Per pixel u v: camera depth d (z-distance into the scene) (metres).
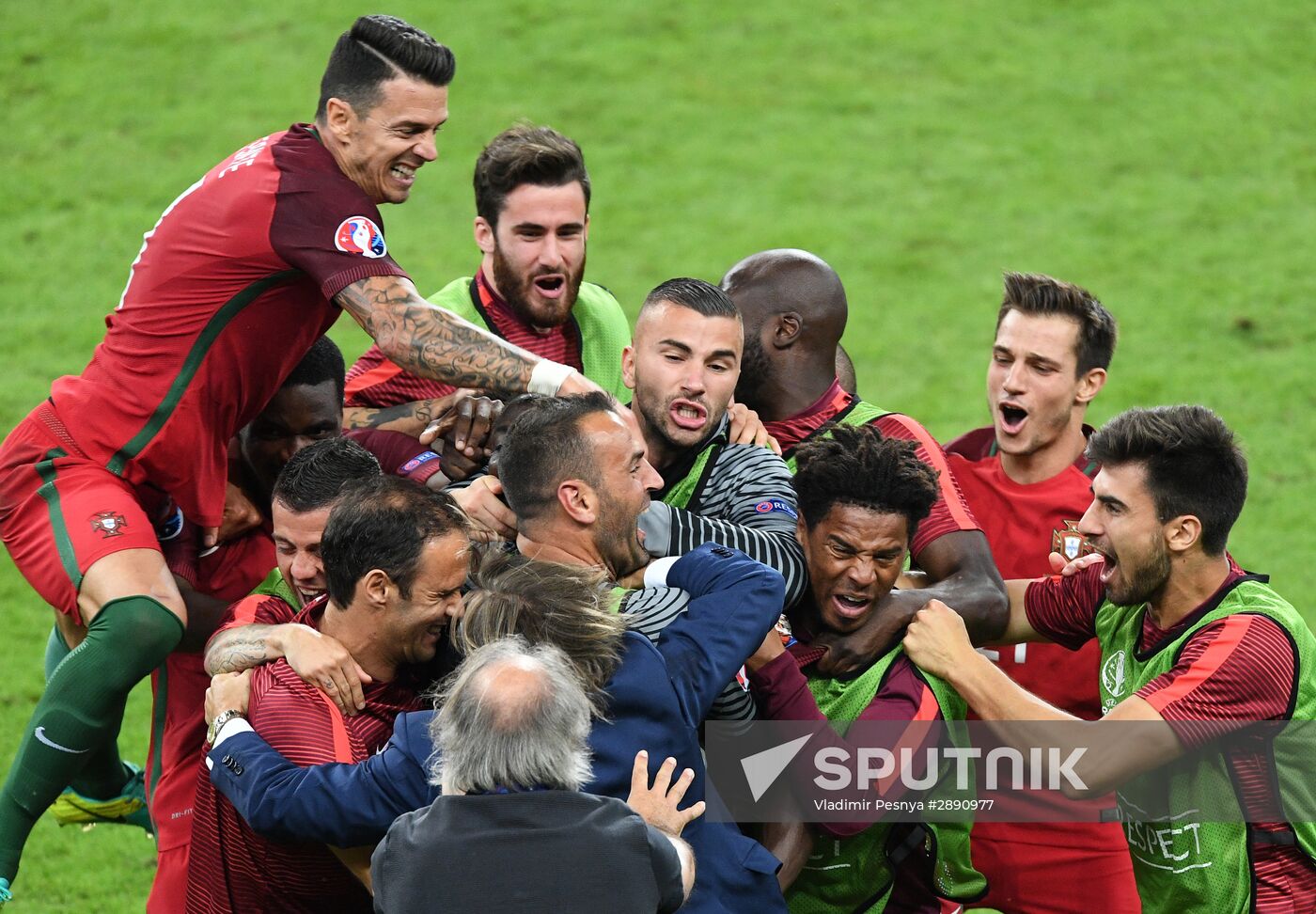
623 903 10.53
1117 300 41.09
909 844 13.98
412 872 10.54
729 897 12.09
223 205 14.48
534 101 50.12
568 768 10.76
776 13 55.69
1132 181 46.84
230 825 12.43
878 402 36.47
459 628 11.97
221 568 16.30
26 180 44.47
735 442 14.46
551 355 19.83
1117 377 37.66
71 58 50.50
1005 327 18.30
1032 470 18.55
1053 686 17.47
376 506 12.16
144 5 53.78
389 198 14.84
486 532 13.30
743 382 16.02
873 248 43.53
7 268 40.56
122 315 15.16
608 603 11.84
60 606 15.23
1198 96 50.75
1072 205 45.66
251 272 14.55
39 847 21.75
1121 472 13.80
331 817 11.33
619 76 51.69
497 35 53.72
